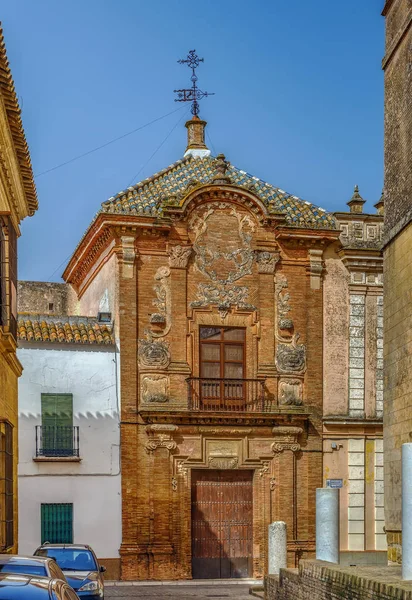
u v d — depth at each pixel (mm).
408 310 25234
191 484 34969
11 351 24641
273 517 35188
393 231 26438
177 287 35531
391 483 26203
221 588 31953
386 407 26734
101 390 34594
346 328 36812
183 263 35656
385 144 27547
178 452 34656
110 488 34156
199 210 36094
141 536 34125
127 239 35250
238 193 36156
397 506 25672
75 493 33844
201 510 34938
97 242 37188
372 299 37094
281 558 27359
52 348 34438
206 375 35625
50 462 33781
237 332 36125
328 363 36500
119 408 34594
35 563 14297
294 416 35344
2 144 22438
